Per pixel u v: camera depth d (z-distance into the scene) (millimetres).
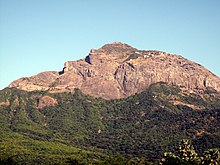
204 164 169375
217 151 170750
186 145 182000
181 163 163875
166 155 174000
